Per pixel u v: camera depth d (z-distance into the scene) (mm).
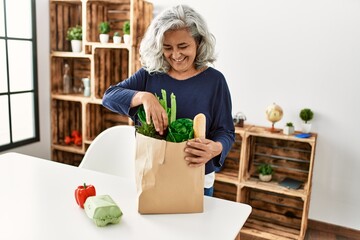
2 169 1523
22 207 1193
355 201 2576
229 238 1059
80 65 3432
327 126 2568
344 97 2484
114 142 1926
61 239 1013
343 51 2436
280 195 2820
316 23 2479
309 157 2668
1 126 2984
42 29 3180
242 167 2611
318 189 2674
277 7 2570
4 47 2902
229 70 2797
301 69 2574
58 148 3371
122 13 3137
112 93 1359
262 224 2809
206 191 1502
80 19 3451
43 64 3246
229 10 2715
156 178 1144
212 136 1457
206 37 1331
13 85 3039
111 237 1034
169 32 1271
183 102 1412
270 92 2695
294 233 2678
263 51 2664
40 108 3273
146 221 1130
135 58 2861
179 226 1110
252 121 2787
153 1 2977
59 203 1234
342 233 2650
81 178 1461
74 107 3553
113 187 1384
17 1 2973
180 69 1349
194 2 2824
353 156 2525
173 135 1135
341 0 2385
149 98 1214
